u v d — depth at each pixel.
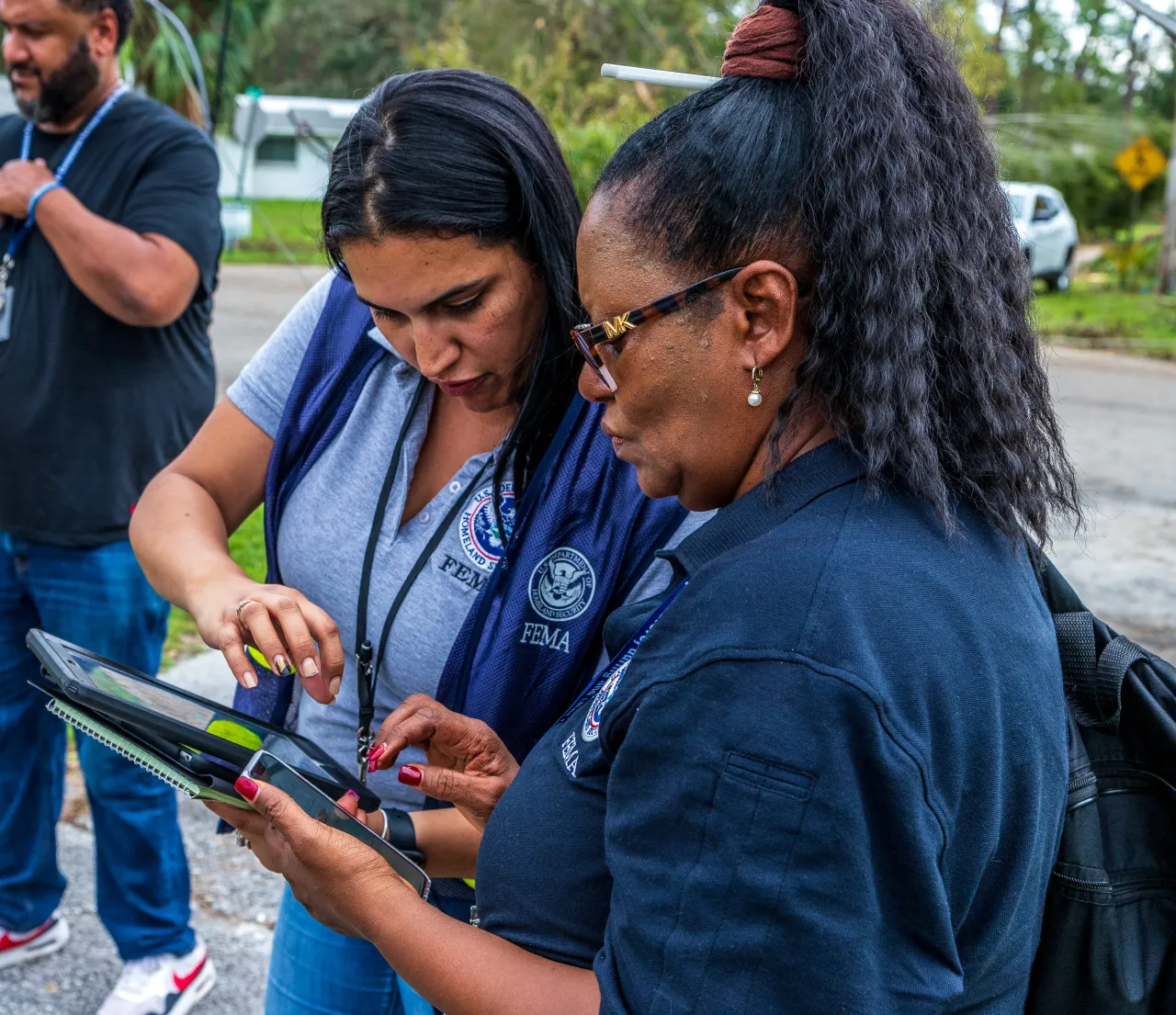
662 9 20.41
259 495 1.80
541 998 1.06
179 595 1.60
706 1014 0.86
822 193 0.92
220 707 1.56
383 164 1.28
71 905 3.01
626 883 0.92
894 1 1.00
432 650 1.57
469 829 1.57
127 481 2.58
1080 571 6.03
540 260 1.36
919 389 0.93
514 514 1.50
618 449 1.08
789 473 0.98
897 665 0.87
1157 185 23.78
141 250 2.47
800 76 0.96
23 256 2.53
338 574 1.62
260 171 26.58
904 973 0.87
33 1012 2.61
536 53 19.84
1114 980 1.09
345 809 1.37
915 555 0.92
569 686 1.50
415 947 1.12
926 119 0.97
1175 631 5.28
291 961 1.74
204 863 3.16
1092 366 12.84
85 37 2.52
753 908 0.86
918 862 0.86
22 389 2.51
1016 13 36.03
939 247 0.95
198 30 15.62
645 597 1.49
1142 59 39.38
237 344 11.20
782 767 0.85
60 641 1.42
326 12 36.78
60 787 2.77
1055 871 1.08
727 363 0.97
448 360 1.38
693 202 0.94
